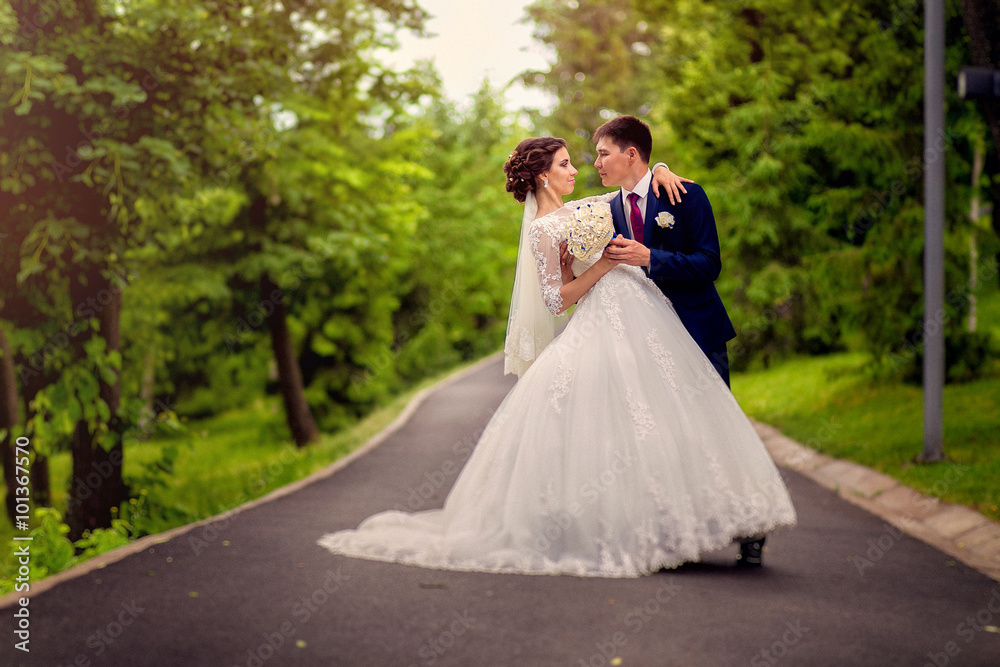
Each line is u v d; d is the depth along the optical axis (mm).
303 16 13000
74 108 8289
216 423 30969
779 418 12758
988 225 13992
